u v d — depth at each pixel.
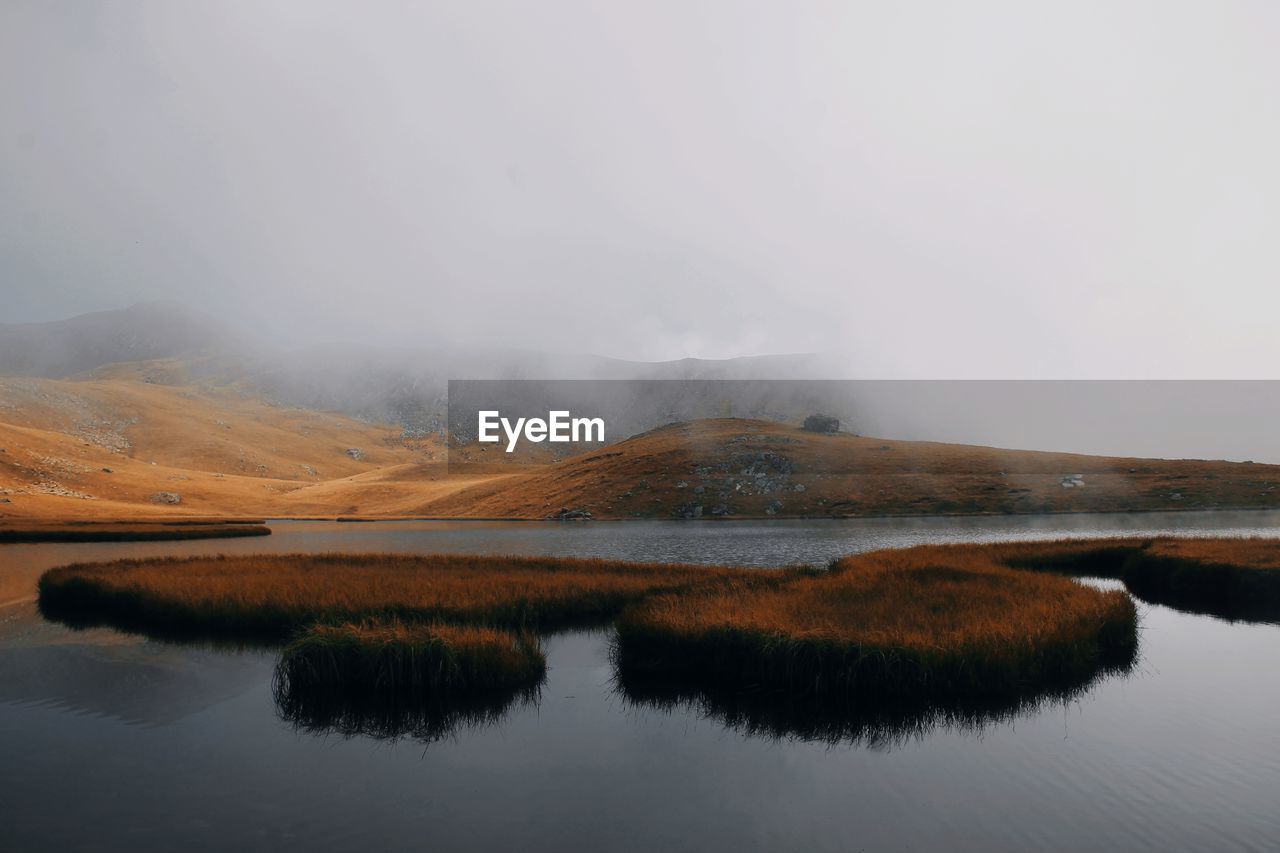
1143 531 83.50
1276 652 24.80
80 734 16.69
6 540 78.94
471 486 189.62
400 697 19.30
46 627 28.83
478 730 17.16
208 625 27.33
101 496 152.00
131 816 12.50
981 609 24.39
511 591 30.77
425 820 12.38
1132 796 13.34
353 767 14.80
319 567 39.84
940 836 11.80
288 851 11.23
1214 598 36.00
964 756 15.41
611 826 12.16
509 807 12.93
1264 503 117.12
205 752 15.66
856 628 21.25
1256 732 16.78
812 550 67.25
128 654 24.39
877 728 17.20
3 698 19.42
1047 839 11.70
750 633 20.50
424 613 26.91
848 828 12.09
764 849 11.35
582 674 21.91
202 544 78.75
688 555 63.44
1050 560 45.75
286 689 19.89
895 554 45.28
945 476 140.25
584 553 65.75
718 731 17.05
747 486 141.00
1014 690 18.62
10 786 13.74
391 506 177.75
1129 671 22.27
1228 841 11.62
